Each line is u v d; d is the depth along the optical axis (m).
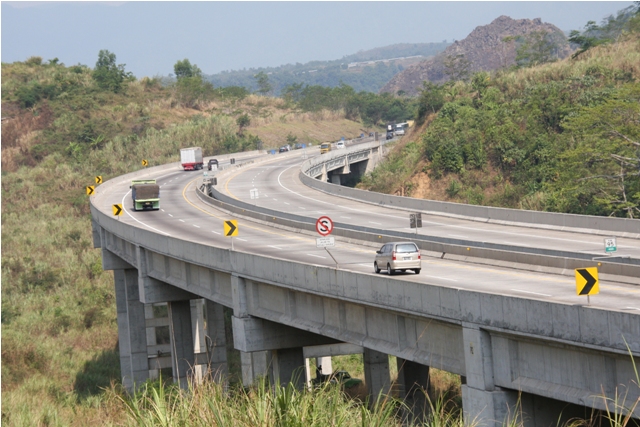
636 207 116.69
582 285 30.78
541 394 32.16
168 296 82.31
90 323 144.62
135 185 126.06
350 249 75.88
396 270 55.97
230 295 61.56
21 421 53.62
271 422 19.00
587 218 85.12
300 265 49.53
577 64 177.00
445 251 68.06
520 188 148.62
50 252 180.62
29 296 158.00
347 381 79.88
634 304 39.56
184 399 20.58
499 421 34.09
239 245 81.31
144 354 103.31
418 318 40.19
